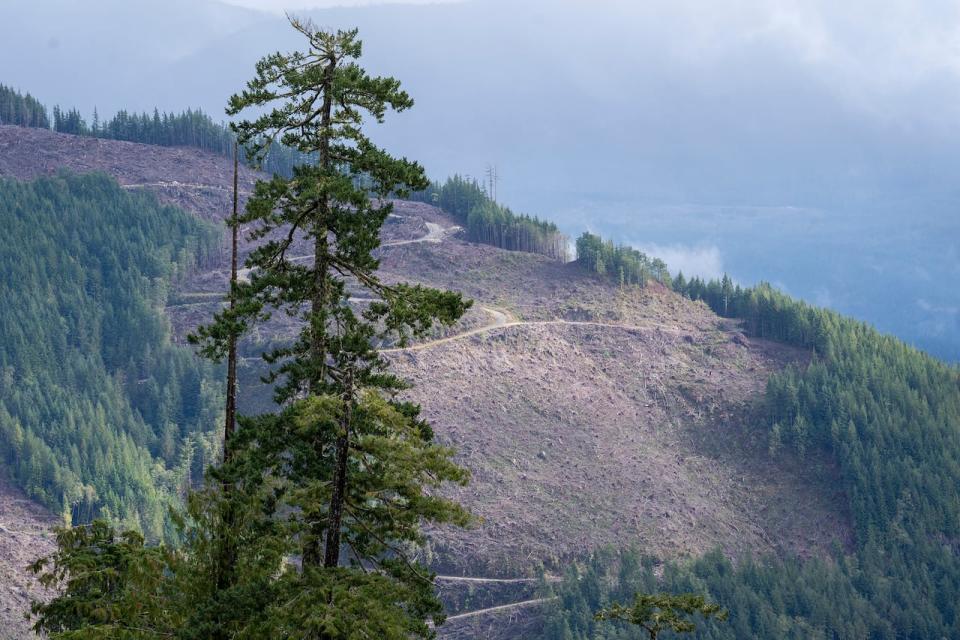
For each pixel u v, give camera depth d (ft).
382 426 132.77
